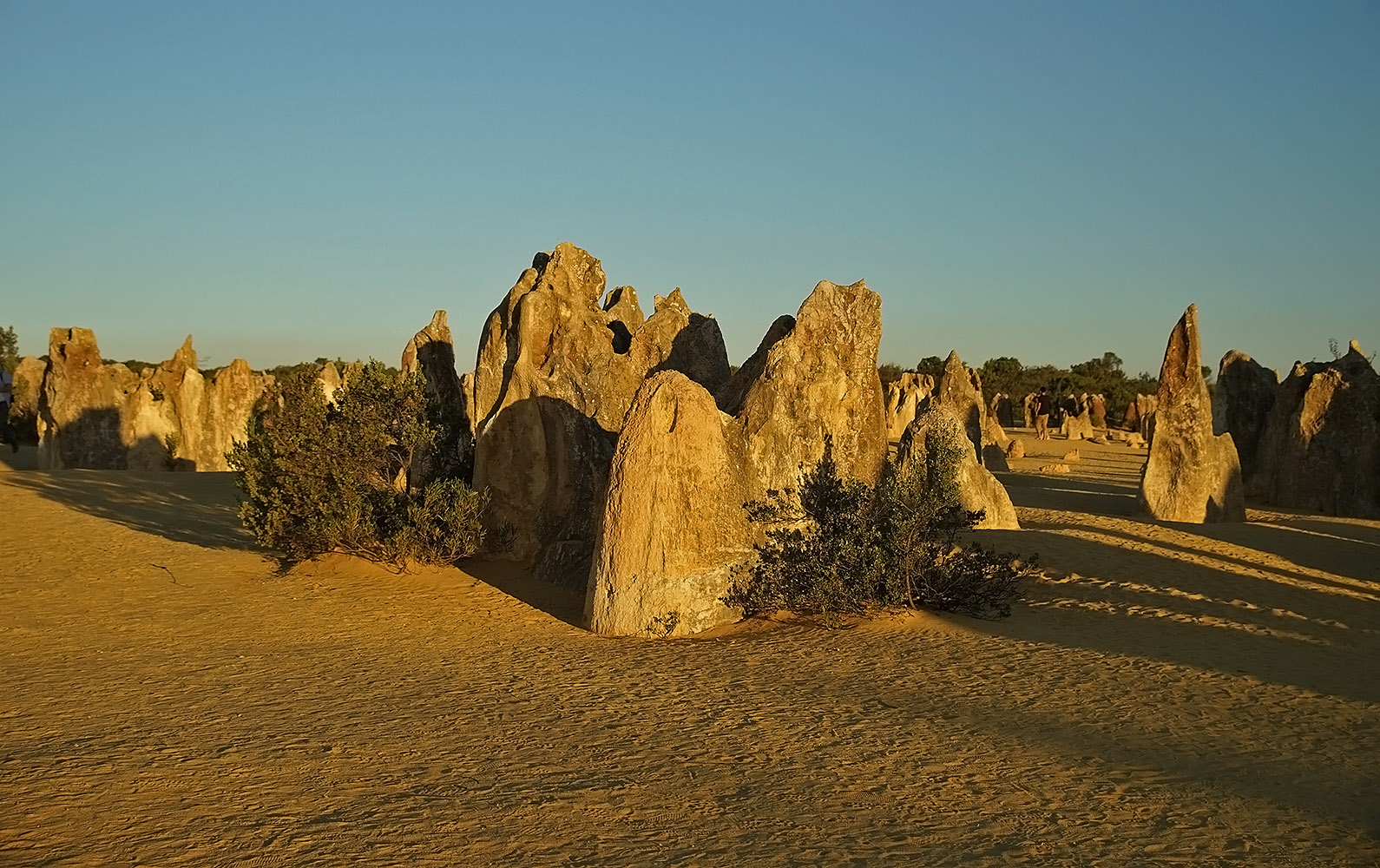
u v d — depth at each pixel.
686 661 11.96
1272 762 8.25
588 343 18.84
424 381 19.17
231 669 11.39
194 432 36.97
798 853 6.46
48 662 11.53
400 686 10.76
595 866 6.22
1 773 7.65
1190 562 17.31
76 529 22.00
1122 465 42.41
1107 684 10.66
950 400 35.47
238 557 19.28
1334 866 6.33
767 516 14.38
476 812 7.07
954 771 8.08
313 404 18.22
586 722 9.41
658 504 13.53
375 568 17.56
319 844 6.46
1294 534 21.14
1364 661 11.62
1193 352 23.44
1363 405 27.33
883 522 14.59
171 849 6.32
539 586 16.27
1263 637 12.76
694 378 19.41
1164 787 7.70
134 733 8.80
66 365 35.06
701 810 7.20
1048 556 17.38
